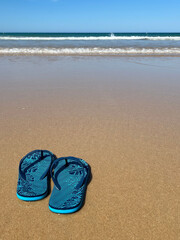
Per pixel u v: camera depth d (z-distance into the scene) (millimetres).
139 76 1696
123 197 489
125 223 425
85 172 538
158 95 1248
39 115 938
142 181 541
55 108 1023
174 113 982
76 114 954
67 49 3289
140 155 651
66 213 435
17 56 2662
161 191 508
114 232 407
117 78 1628
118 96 1220
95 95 1231
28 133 775
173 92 1309
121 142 722
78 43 4734
